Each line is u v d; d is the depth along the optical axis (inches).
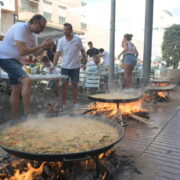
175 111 154.0
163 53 351.6
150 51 199.2
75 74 161.9
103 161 67.1
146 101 183.3
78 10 515.5
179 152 85.1
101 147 50.4
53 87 187.2
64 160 48.3
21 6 538.0
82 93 220.7
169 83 238.4
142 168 71.6
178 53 337.7
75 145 54.3
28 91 96.7
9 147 52.2
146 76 201.2
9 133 63.5
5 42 99.4
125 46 202.4
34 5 585.6
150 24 194.2
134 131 110.3
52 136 61.4
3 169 62.4
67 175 60.3
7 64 98.8
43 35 388.5
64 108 148.7
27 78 97.3
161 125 121.0
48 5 636.1
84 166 63.6
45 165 61.1
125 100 116.3
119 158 74.9
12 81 103.0
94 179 59.1
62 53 159.9
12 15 497.7
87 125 73.0
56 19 662.5
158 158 79.6
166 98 196.4
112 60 231.3
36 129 68.0
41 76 125.9
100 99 120.0
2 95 204.7
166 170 71.0
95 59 297.6
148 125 119.9
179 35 334.0
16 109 106.7
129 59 201.9
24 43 94.7
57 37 396.5
